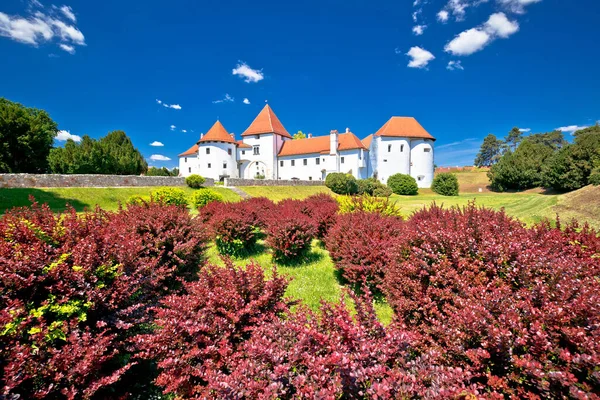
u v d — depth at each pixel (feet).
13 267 8.11
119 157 143.02
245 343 8.06
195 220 21.30
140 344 8.84
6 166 94.68
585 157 93.45
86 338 7.86
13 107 96.99
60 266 8.77
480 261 10.01
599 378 5.47
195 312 9.78
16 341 7.07
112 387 9.03
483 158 282.77
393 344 7.04
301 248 25.38
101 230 12.30
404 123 151.94
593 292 7.32
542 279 8.44
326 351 7.36
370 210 31.22
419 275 10.78
